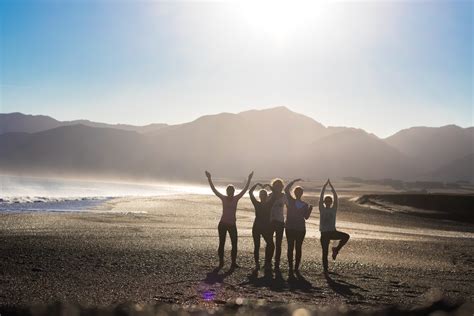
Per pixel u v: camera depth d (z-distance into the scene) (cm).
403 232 3225
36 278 1171
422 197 5744
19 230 2375
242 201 6856
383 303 995
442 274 1458
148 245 1891
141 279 1198
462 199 5472
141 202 5959
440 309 797
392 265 1612
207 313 773
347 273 1412
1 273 1222
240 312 784
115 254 1616
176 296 1012
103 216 3562
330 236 1414
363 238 2548
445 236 3080
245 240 2250
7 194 7900
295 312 786
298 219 1401
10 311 810
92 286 1096
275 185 1450
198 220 3556
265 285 1181
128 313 758
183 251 1750
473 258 1911
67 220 3098
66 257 1517
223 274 1320
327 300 1018
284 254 1814
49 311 785
